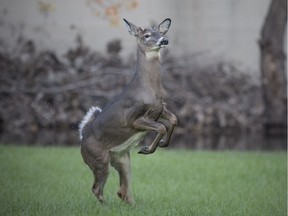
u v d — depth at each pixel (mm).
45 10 42312
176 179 25484
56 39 42375
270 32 42844
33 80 41188
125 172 19312
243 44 43812
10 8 42000
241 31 43812
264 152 33312
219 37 43688
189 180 25391
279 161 30047
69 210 18984
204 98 42781
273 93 43344
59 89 41375
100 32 42625
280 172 27438
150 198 21359
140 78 18422
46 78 41531
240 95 43312
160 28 19438
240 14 43812
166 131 18547
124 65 42062
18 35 41875
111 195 21688
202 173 26750
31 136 38750
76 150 31844
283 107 43500
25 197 21094
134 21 43000
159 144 18812
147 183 24469
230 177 26156
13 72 41219
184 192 22812
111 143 18703
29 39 42000
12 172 25750
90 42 42625
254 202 21359
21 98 41094
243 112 43281
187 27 43469
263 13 43875
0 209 19094
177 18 43375
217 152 32656
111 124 18500
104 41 42625
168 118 18734
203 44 43531
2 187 22781
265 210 20078
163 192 22547
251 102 43469
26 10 42156
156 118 18641
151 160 29234
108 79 41812
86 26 42656
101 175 18953
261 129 43500
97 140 18750
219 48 43688
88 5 42656
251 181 25500
